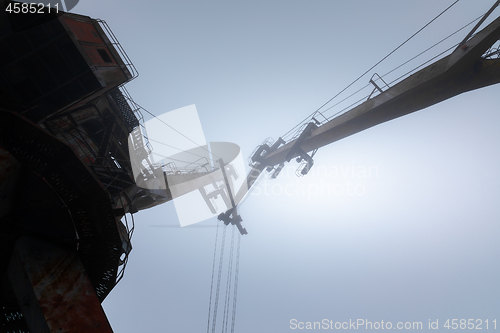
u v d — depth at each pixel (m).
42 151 7.61
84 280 8.13
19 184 7.91
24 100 10.42
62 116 12.03
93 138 15.02
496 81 10.90
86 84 10.93
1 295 9.27
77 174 8.02
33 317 7.34
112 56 13.69
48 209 8.23
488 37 9.02
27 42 10.23
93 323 7.48
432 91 11.38
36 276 7.53
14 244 8.02
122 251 9.43
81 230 8.73
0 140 7.32
